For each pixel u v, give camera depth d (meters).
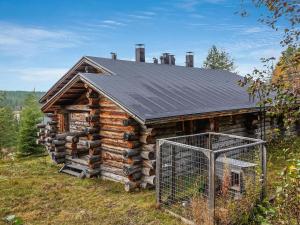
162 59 17.70
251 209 6.00
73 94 11.27
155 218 6.50
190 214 6.32
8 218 6.12
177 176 7.92
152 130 8.22
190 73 15.53
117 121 9.38
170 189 7.27
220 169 7.16
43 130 14.11
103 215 6.77
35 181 9.48
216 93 12.38
